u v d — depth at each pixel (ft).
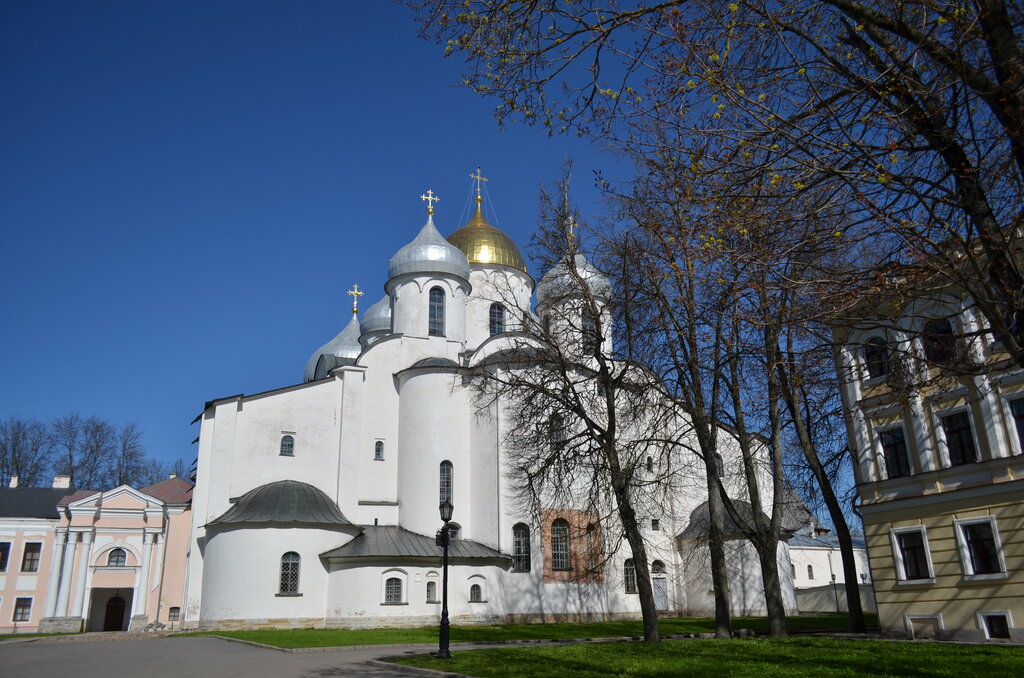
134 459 244.22
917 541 87.04
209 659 79.05
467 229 179.52
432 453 143.95
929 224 35.29
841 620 132.36
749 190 37.73
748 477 92.17
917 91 33.27
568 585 137.69
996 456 80.18
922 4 33.04
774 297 41.96
